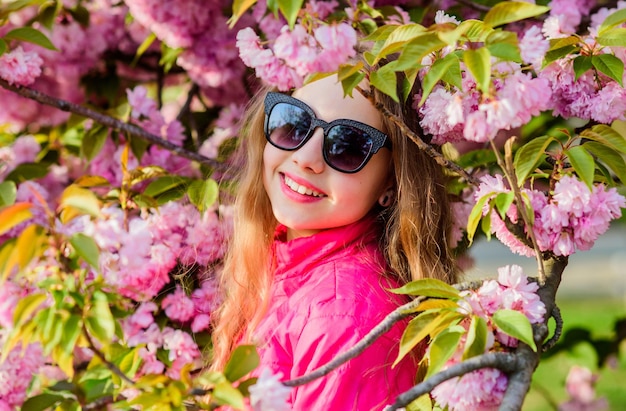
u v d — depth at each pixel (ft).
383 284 6.69
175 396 4.99
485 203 5.90
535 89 5.21
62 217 5.41
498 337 5.32
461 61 5.89
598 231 5.85
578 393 11.50
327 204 6.84
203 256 8.02
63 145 10.08
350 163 6.73
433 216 7.11
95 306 5.32
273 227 7.76
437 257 7.10
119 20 10.53
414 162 6.98
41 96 7.82
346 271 6.66
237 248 7.75
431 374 5.09
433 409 5.82
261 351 6.51
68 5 10.16
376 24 8.00
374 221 7.17
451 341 5.15
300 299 6.57
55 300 5.28
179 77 11.82
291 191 6.91
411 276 7.03
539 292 5.77
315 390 6.01
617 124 7.41
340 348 6.12
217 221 8.08
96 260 5.15
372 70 6.09
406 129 5.87
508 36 5.01
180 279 7.80
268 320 6.75
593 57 6.15
